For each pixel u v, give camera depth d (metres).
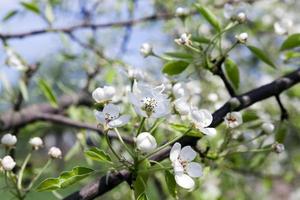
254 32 1.25
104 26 1.13
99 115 0.52
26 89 0.98
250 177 1.18
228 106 0.60
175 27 1.18
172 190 0.53
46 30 1.02
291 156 1.29
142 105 0.52
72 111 1.08
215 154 0.61
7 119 1.01
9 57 0.98
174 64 0.64
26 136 1.16
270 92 0.63
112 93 0.55
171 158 0.52
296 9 1.42
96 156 0.52
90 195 0.53
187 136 0.58
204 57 0.63
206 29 1.01
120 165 0.53
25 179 0.83
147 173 0.52
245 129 0.69
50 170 1.11
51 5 1.11
